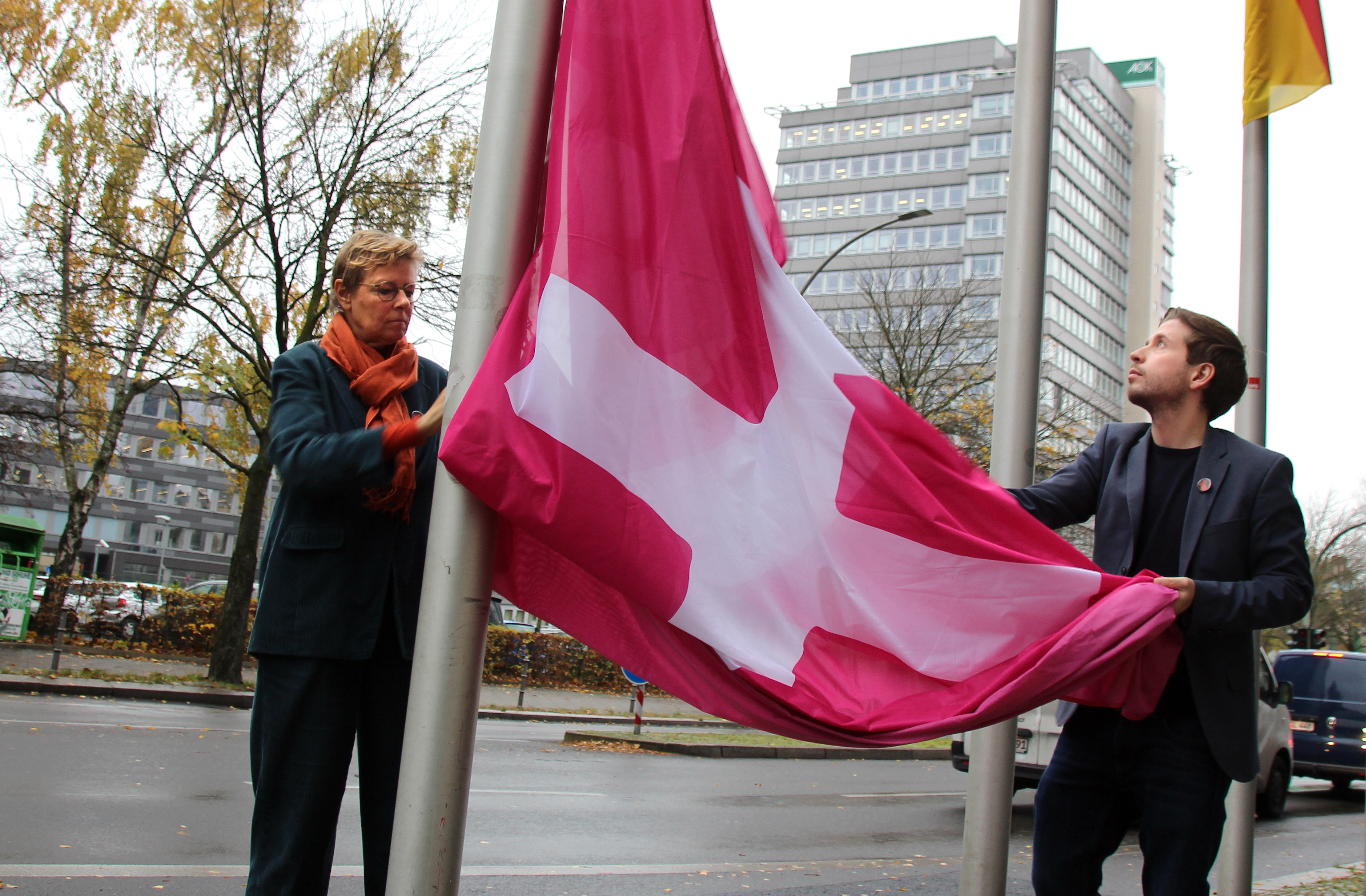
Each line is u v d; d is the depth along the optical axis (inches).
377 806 99.0
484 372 75.2
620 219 83.3
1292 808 589.9
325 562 94.8
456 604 73.7
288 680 94.5
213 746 406.0
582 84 82.4
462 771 73.1
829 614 93.8
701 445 86.7
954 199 3905.0
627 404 81.4
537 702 880.3
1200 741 110.3
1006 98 3880.4
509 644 1044.5
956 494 105.7
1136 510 119.2
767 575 89.6
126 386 966.4
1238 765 109.3
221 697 617.9
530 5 80.8
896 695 96.7
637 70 86.4
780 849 294.4
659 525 81.7
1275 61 222.1
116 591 877.8
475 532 74.5
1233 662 110.9
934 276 1359.5
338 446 87.9
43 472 1200.2
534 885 216.1
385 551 97.1
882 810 403.5
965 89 3991.1
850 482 98.3
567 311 79.0
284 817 94.3
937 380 1109.1
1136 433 126.5
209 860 214.1
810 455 96.3
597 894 212.7
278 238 685.9
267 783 94.9
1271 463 115.8
